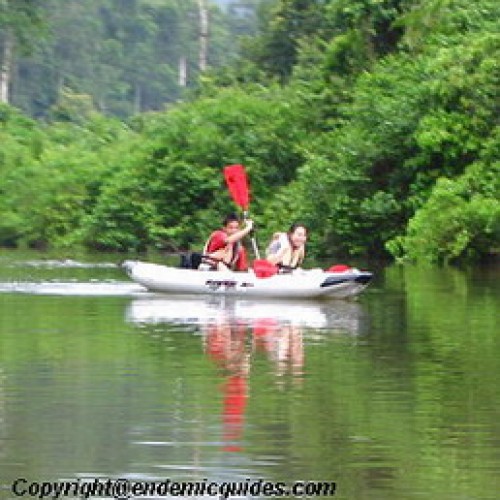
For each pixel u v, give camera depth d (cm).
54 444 2423
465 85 7062
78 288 5294
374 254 7556
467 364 3234
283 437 2473
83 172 9494
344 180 7425
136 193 8762
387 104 7444
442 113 7119
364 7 8300
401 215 7406
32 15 14350
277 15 11531
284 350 3462
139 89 19600
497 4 7912
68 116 13762
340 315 4328
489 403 2755
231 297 4997
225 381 2994
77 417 2623
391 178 7475
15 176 9700
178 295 5038
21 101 17188
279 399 2795
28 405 2731
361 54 8450
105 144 10662
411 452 2373
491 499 2116
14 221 9431
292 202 7781
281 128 8625
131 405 2730
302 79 9725
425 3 8019
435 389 2905
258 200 8419
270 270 5006
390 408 2712
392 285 5569
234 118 8825
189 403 2752
